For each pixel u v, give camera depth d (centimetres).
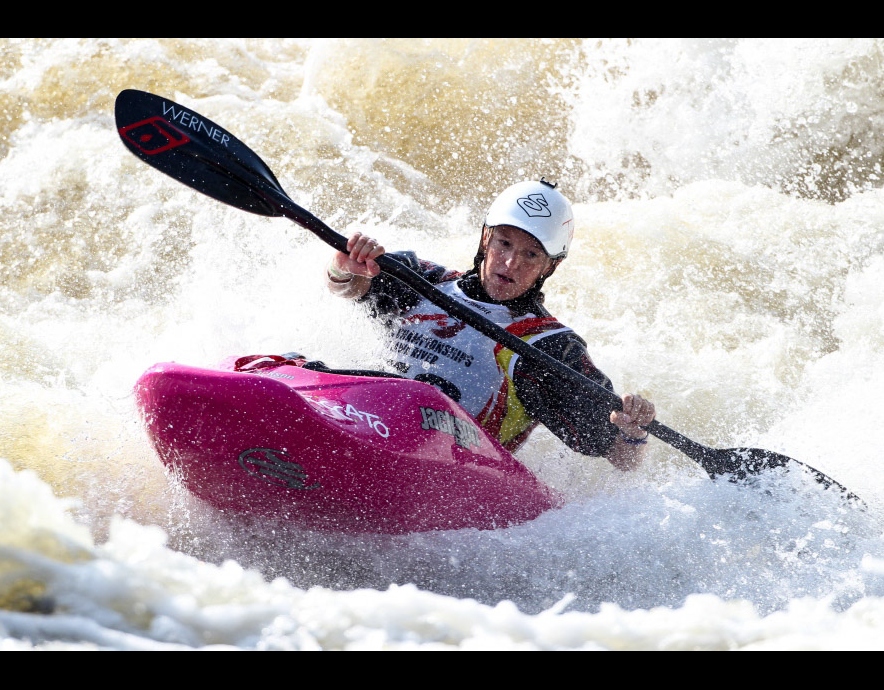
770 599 1398
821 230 2691
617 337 2273
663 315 2367
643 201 2892
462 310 1519
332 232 1570
